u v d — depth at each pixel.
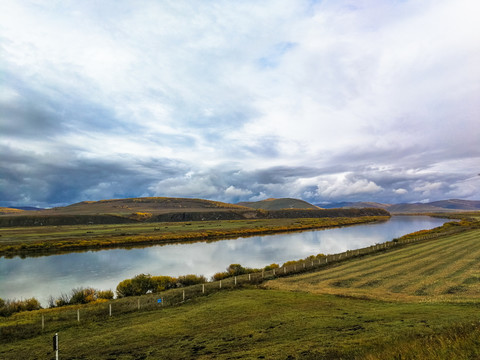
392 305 21.92
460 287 27.36
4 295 38.66
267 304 23.30
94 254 71.94
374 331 15.00
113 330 19.08
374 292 27.47
